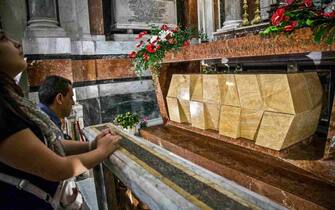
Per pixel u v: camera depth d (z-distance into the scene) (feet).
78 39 15.28
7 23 12.75
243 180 4.23
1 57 2.83
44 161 2.76
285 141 4.68
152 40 7.71
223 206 2.34
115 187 4.78
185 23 20.75
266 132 4.93
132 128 11.60
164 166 3.34
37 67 12.50
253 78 5.03
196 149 5.57
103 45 16.26
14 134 2.55
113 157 3.81
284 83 4.51
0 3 12.59
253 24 13.03
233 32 15.07
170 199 2.50
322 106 5.32
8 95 2.84
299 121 4.65
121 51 16.93
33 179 3.13
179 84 7.46
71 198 3.75
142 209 4.39
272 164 4.56
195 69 9.12
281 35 4.13
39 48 12.51
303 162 4.25
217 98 6.04
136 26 17.89
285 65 6.72
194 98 6.89
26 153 2.62
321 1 5.25
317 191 3.59
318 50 3.63
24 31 12.62
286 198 3.61
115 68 16.80
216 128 6.40
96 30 16.48
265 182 3.92
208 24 19.85
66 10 14.58
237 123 5.53
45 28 12.84
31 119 3.08
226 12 16.83
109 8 17.79
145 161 3.52
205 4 19.90
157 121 12.59
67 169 3.05
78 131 11.63
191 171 3.18
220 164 4.69
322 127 5.64
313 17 3.79
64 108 6.43
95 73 16.05
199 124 6.73
